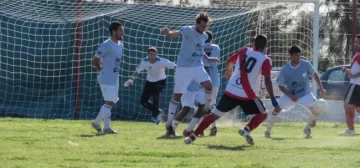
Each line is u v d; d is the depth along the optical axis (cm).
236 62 2416
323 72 5228
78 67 4447
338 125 4100
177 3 4806
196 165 1805
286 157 2028
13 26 4416
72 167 1734
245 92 2388
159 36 4522
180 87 2769
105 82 2950
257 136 3081
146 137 2745
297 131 3512
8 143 2314
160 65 3778
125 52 4494
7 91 4428
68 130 3091
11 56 4419
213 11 4506
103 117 2962
